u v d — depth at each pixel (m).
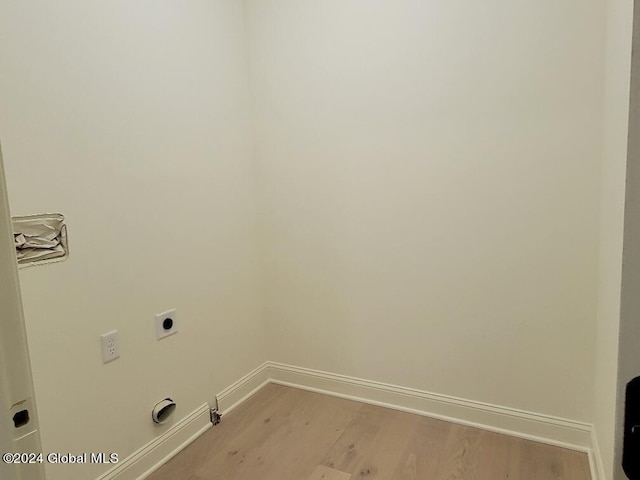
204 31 2.16
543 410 2.03
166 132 1.96
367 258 2.33
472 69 1.97
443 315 2.18
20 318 0.50
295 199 2.48
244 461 1.98
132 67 1.79
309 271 2.51
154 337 1.94
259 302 2.64
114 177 1.73
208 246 2.23
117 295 1.76
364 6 2.16
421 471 1.87
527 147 1.91
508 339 2.06
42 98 1.47
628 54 0.96
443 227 2.12
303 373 2.62
